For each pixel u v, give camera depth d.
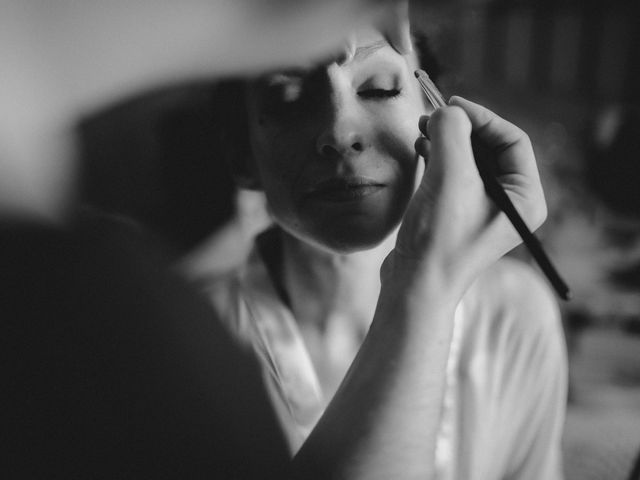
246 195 0.82
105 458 0.31
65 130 0.30
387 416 0.46
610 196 2.88
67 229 0.31
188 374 0.32
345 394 0.48
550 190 2.94
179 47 0.27
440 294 0.48
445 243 0.48
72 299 0.30
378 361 0.47
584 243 2.77
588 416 1.95
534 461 0.81
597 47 4.73
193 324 0.34
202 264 0.78
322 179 0.58
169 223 0.75
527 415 0.80
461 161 0.49
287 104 0.59
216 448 0.32
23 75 0.28
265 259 0.73
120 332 0.31
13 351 0.30
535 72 4.80
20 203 0.29
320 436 0.47
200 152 0.75
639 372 2.13
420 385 0.47
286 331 0.71
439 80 0.73
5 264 0.29
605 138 2.92
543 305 0.81
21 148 0.29
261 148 0.62
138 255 0.34
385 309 0.49
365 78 0.57
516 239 0.51
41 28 0.27
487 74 4.66
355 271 0.71
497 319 0.77
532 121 4.45
